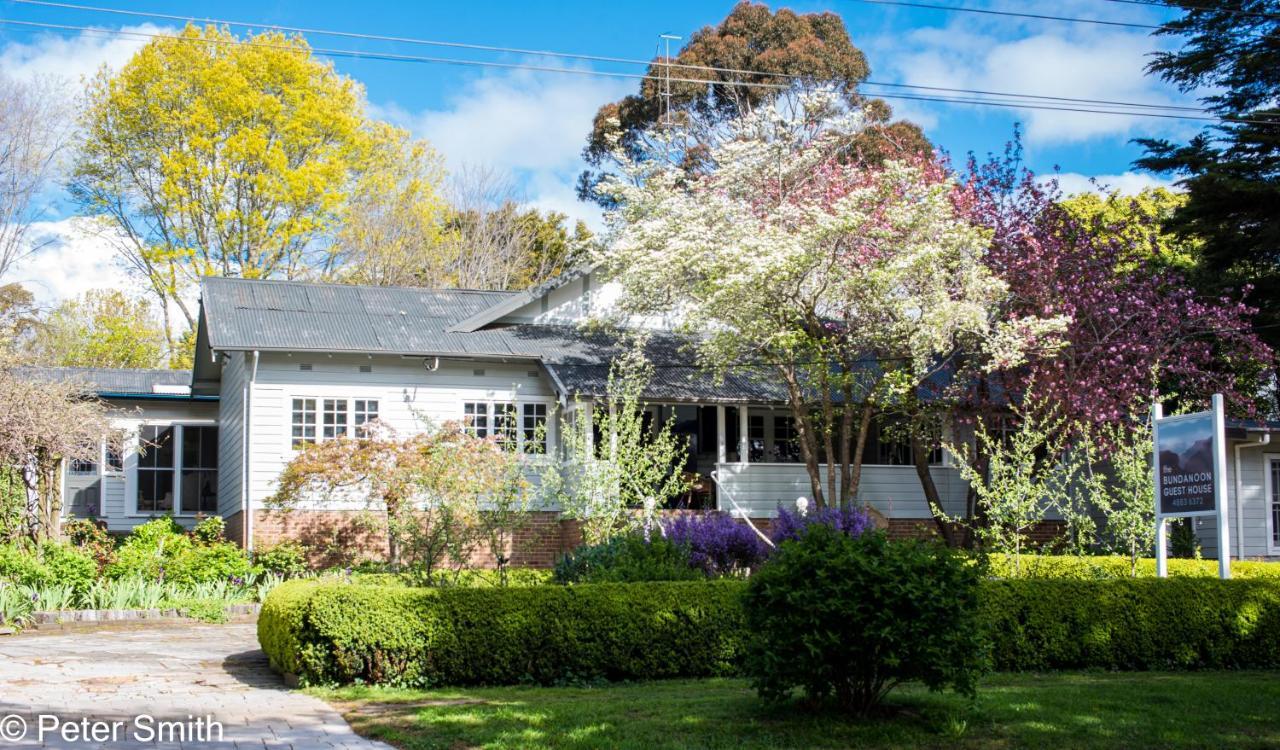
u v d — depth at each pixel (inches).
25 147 1379.2
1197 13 982.4
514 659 465.4
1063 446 814.5
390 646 451.2
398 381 900.6
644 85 1614.2
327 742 345.7
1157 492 624.4
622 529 761.6
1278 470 911.7
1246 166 975.0
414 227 1667.1
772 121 1013.8
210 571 729.0
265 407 863.1
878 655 365.1
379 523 769.6
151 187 1493.6
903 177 809.5
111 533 1027.9
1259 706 399.5
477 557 869.2
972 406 880.3
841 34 1614.2
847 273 807.1
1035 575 678.5
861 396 900.6
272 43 1524.4
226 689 445.7
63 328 1672.0
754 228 829.2
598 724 365.1
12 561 669.9
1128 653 528.4
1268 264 1027.3
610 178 1021.2
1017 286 865.5
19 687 436.1
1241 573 692.7
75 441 739.4
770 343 832.3
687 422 1023.6
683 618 489.7
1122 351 846.5
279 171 1476.4
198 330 1008.2
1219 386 894.4
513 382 932.0
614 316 927.7
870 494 967.6
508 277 1744.6
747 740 342.6
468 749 335.0
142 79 1444.4
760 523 930.7
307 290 987.9
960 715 370.0
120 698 419.5
